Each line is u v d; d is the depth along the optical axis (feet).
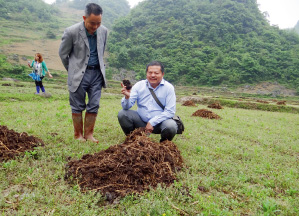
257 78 198.59
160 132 13.52
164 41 264.52
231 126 23.54
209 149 14.34
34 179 8.67
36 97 31.91
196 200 8.09
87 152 11.67
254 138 18.67
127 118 13.20
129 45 260.01
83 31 12.50
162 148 10.62
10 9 316.40
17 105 24.97
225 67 209.97
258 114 38.01
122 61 229.86
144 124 13.51
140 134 11.62
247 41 257.14
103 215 6.95
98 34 12.91
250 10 325.01
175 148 11.23
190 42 260.42
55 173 9.21
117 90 68.08
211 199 8.12
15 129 14.79
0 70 118.21
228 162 12.25
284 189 9.67
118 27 293.02
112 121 20.08
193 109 37.99
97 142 13.52
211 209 7.45
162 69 12.48
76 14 465.88
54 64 187.01
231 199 8.18
